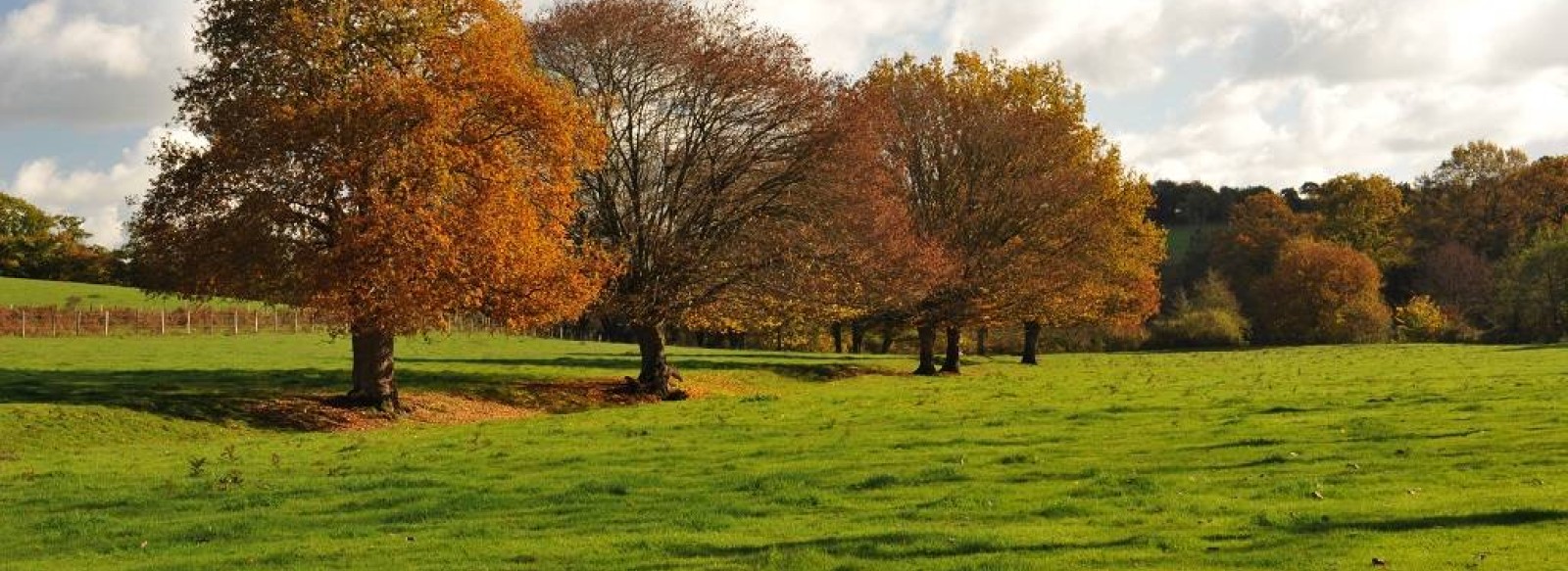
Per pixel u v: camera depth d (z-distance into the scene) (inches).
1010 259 2400.3
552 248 1395.2
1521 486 625.0
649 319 1803.6
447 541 589.6
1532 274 3868.1
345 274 1242.0
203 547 600.1
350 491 764.6
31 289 3818.9
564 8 1786.4
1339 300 4156.0
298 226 1283.2
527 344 3120.1
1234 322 4109.3
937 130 2402.8
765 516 636.7
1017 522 590.9
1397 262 4943.4
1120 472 737.6
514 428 1182.9
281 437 1191.6
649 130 1777.8
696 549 546.9
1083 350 3956.7
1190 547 512.4
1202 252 5649.6
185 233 1286.9
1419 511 561.0
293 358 2198.6
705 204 1782.7
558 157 1380.4
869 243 1846.7
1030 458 812.6
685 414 1296.8
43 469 913.5
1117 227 2677.2
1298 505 597.6
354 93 1253.7
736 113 1802.4
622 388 1850.4
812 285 1797.5
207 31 1334.9
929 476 741.9
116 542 620.1
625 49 1758.1
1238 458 777.6
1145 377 1876.2
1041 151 2460.6
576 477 798.5
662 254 1769.2
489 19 1396.4
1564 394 1157.1
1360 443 823.1
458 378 1808.6
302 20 1252.5
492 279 1332.4
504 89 1331.2
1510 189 4992.6
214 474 859.4
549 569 519.5
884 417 1168.8
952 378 2140.7
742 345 4060.0
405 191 1253.1
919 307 2342.5
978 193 2404.0
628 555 540.1
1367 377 1675.7
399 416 1441.9
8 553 603.8
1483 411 1010.7
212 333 3019.2
